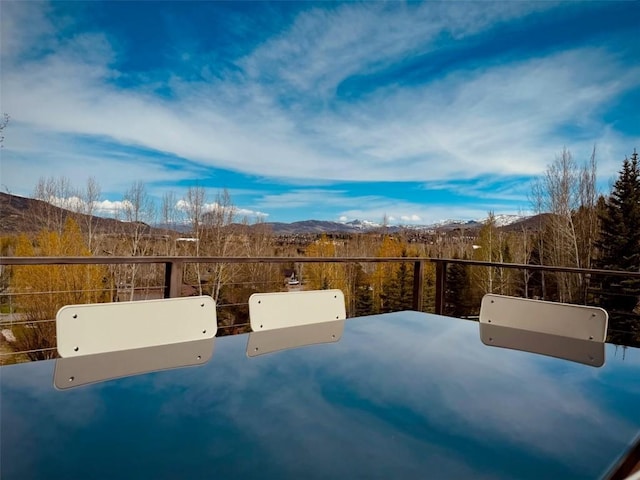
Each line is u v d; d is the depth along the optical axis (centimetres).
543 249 1426
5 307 515
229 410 75
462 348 124
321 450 61
